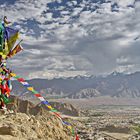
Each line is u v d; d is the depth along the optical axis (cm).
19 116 2788
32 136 2433
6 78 1891
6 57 1895
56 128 3197
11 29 1917
